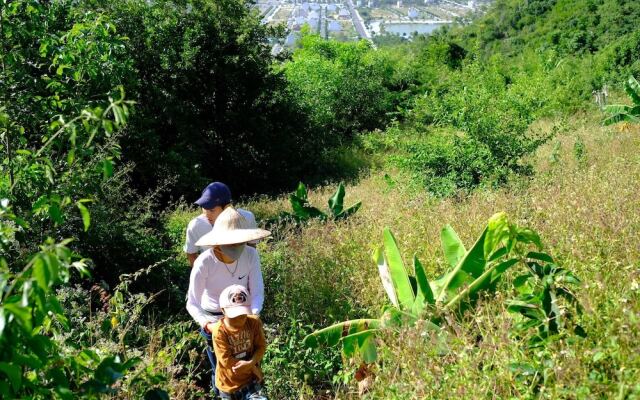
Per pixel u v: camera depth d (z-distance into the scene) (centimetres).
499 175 1089
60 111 587
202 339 568
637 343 344
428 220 794
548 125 2109
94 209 739
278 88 2139
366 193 1367
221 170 2095
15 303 238
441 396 361
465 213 791
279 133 2092
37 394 287
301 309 620
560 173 1089
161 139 1841
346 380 450
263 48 2088
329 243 752
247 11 2034
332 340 496
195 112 1930
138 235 799
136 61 1772
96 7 1673
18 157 467
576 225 613
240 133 2058
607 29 4650
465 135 1140
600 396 343
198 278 464
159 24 1819
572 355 348
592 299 408
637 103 1389
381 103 3133
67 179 546
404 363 402
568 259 524
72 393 285
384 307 518
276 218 1058
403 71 3725
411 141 1227
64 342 373
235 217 464
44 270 234
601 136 1581
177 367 482
